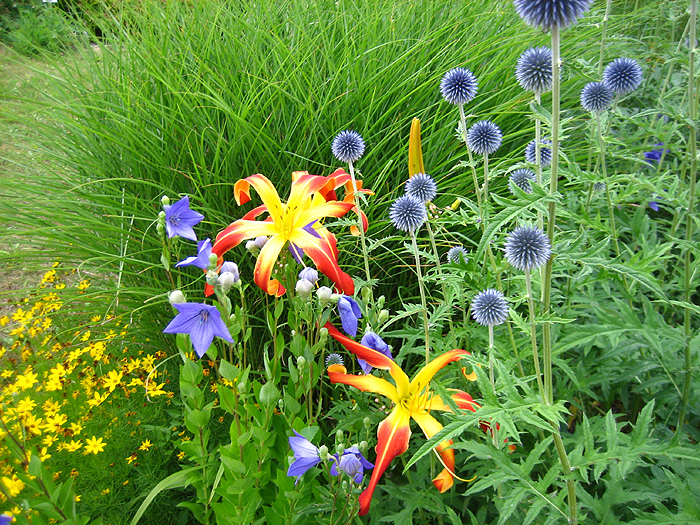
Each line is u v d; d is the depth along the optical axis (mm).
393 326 935
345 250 895
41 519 590
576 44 1226
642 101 1227
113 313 972
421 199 751
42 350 958
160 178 938
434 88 1015
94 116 1035
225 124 946
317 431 604
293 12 1186
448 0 1215
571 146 1105
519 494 546
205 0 1176
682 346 682
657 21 1353
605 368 717
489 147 775
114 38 1176
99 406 809
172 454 797
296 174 720
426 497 645
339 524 626
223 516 609
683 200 707
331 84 982
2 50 1636
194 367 602
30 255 971
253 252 701
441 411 659
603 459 535
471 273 668
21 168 1204
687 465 649
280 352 634
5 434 577
